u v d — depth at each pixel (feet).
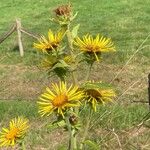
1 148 20.80
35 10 76.23
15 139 6.69
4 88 36.47
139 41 49.11
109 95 6.36
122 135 20.79
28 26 65.10
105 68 38.78
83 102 6.28
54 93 5.88
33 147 23.00
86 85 6.26
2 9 78.79
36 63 43.75
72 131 6.32
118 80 35.12
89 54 6.28
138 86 31.14
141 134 21.24
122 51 43.88
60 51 6.28
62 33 6.30
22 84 37.42
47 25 63.77
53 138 23.93
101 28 58.75
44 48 6.28
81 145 6.64
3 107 28.58
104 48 6.26
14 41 54.34
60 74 6.27
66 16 6.29
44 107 5.78
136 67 38.45
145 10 67.56
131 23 59.88
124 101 28.14
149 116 12.17
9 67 43.73
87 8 72.59
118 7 71.05
